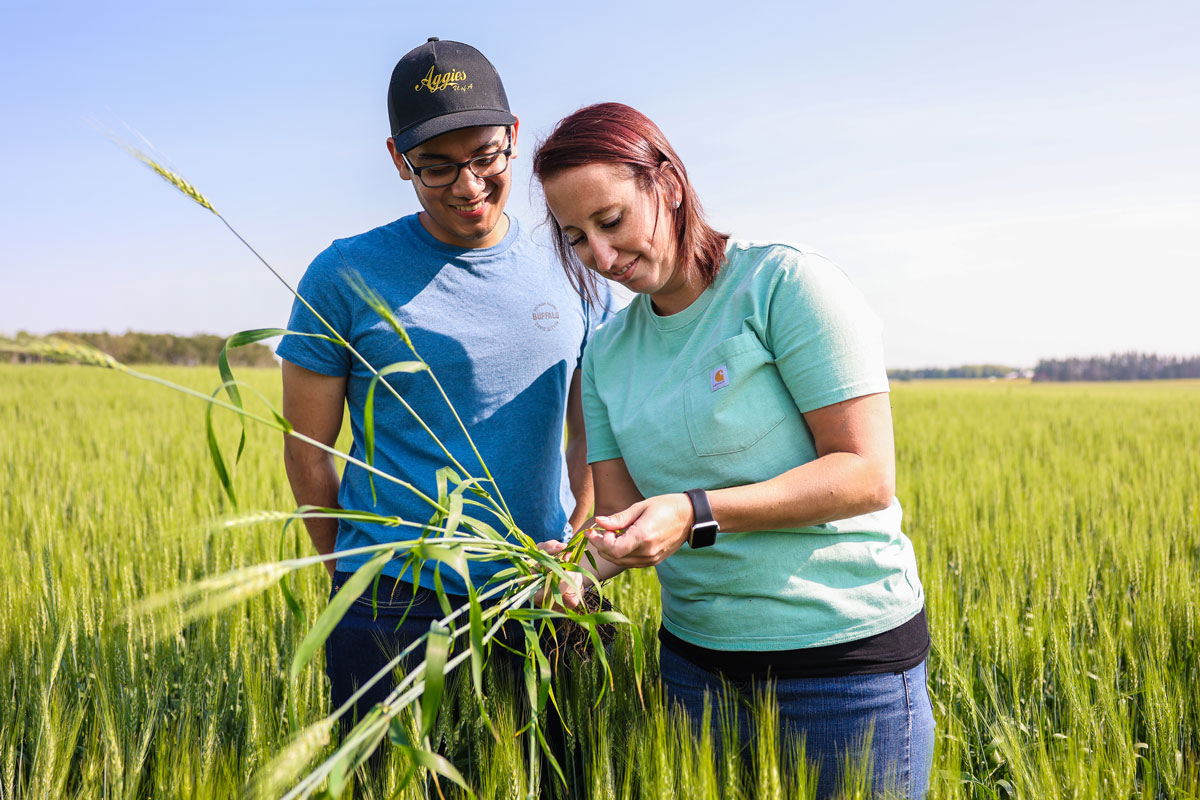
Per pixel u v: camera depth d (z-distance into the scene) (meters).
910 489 7.07
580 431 2.78
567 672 2.29
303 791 1.19
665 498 1.75
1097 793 2.00
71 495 7.12
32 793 2.18
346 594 1.31
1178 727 2.65
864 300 1.86
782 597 1.85
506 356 2.41
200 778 2.02
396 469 2.38
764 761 1.66
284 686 2.66
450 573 2.29
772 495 1.74
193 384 23.66
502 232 2.53
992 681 3.13
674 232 1.88
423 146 2.13
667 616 2.13
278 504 6.54
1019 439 12.53
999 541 4.88
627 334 2.16
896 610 1.89
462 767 2.10
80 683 2.92
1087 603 4.01
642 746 1.86
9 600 3.20
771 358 1.86
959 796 2.02
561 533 2.59
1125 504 6.21
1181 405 23.47
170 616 3.01
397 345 2.32
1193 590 3.70
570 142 1.73
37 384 24.53
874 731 1.84
